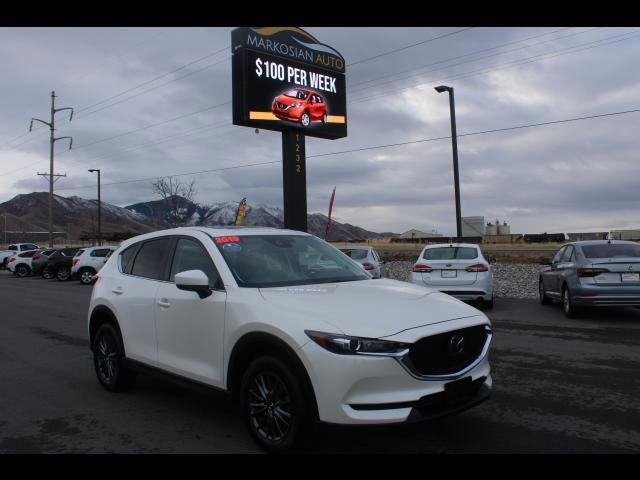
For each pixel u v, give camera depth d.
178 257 5.34
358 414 3.62
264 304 4.23
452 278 11.90
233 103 22.59
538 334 9.10
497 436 4.52
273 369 4.01
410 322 3.90
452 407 3.92
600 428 4.68
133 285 5.72
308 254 5.38
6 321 12.12
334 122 25.34
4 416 5.32
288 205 23.78
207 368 4.65
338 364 3.65
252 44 22.38
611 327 9.77
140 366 5.48
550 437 4.49
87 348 8.88
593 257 10.49
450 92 23.56
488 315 11.38
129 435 4.73
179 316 4.94
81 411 5.44
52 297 17.83
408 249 39.00
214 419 5.12
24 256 32.31
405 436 4.53
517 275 20.56
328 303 4.14
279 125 23.12
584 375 6.45
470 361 4.10
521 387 5.95
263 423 4.22
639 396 5.61
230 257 4.88
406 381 3.70
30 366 7.55
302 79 24.08
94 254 24.61
